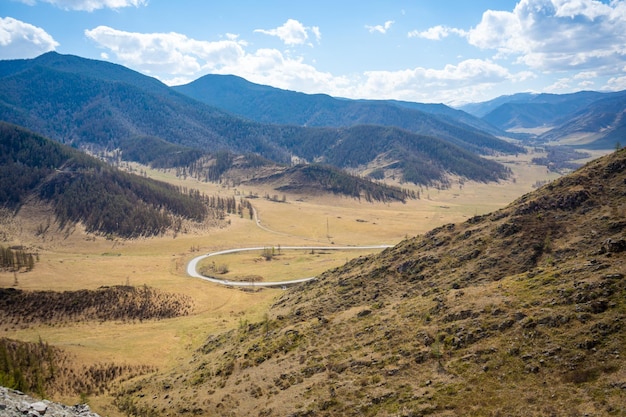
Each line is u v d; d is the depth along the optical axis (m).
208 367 75.88
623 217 72.62
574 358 41.41
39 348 89.62
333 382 52.75
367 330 64.50
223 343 90.19
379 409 44.31
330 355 60.50
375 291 85.56
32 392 71.75
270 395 55.41
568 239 74.12
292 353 66.06
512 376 42.53
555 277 57.59
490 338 49.47
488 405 39.50
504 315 52.38
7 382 68.19
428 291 74.94
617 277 49.88
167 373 82.88
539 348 44.66
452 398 42.03
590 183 86.25
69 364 87.56
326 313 82.31
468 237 90.88
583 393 37.06
